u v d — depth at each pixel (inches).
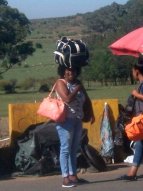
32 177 423.8
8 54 3361.2
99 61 3223.4
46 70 4409.5
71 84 375.2
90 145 470.0
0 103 2241.6
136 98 388.2
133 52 406.0
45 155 427.8
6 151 448.8
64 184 377.1
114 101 484.4
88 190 367.9
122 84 3228.3
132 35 399.9
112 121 479.2
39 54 5418.3
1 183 403.2
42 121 473.4
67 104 372.2
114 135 472.7
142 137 385.1
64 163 376.8
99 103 488.7
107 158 468.8
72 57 371.6
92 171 429.7
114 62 3164.4
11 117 466.0
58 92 373.4
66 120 373.4
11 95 2888.8
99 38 3191.4
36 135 430.0
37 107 472.4
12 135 462.9
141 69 390.6
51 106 371.6
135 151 392.8
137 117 384.5
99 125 489.1
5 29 3316.9
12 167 438.6
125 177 394.0
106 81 3257.9
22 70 4515.3
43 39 6461.6
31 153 426.6
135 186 376.8
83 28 6806.1
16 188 382.3
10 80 3425.2
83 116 384.5
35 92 3075.8
